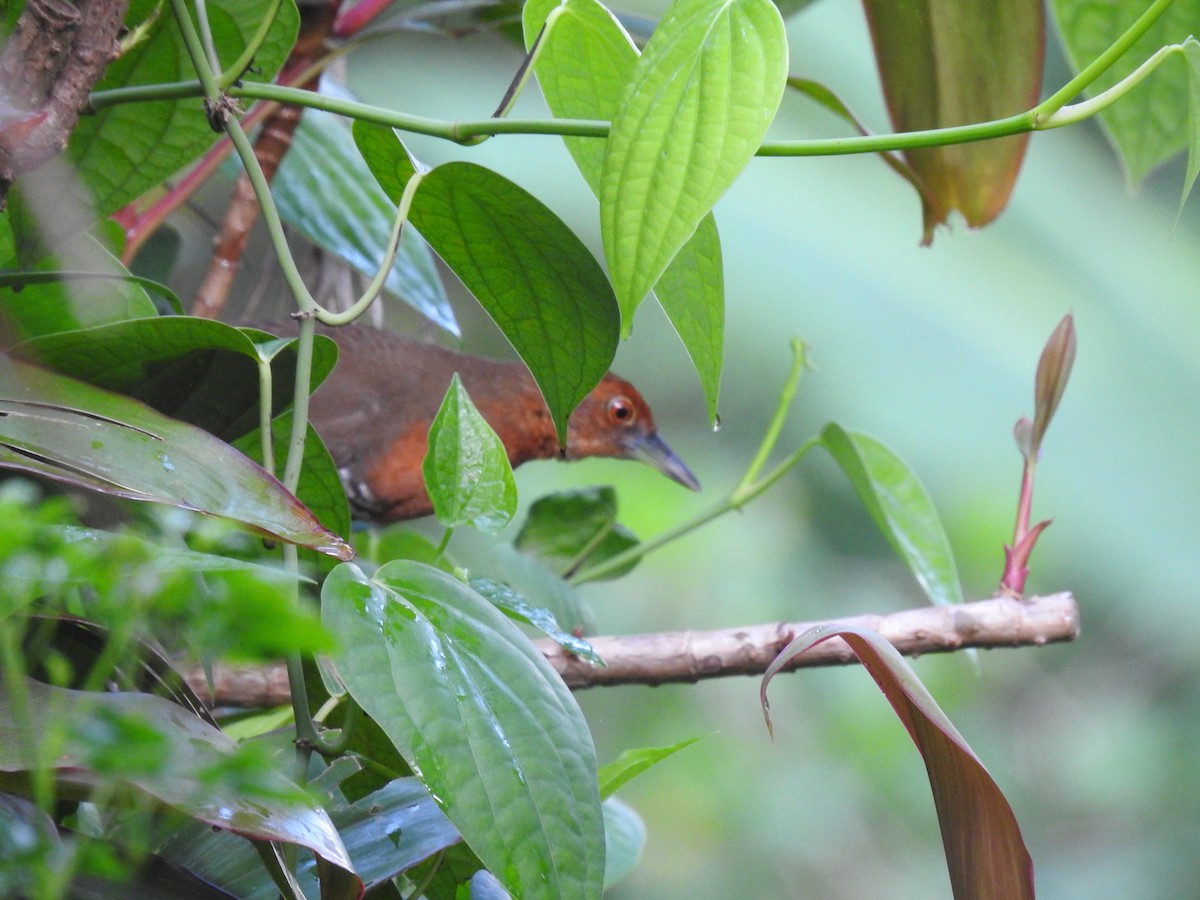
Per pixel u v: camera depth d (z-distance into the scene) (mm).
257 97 3607
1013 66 5305
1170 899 11883
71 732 2082
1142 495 11828
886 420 11609
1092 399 11898
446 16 6094
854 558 12156
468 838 2582
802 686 12430
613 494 6566
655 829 11734
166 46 4184
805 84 5469
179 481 2744
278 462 3895
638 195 2961
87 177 4258
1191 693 12312
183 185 6016
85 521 2945
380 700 2645
